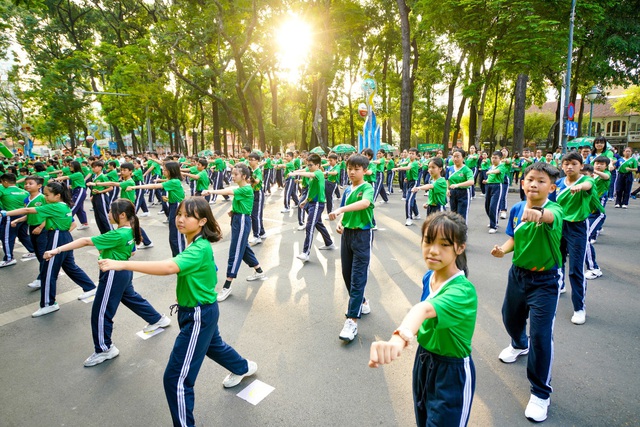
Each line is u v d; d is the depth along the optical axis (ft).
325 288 17.15
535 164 9.36
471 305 5.79
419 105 98.94
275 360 11.39
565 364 10.91
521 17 42.63
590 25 53.36
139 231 12.19
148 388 10.39
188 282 8.14
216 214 36.32
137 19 90.12
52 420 9.18
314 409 9.24
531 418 8.66
